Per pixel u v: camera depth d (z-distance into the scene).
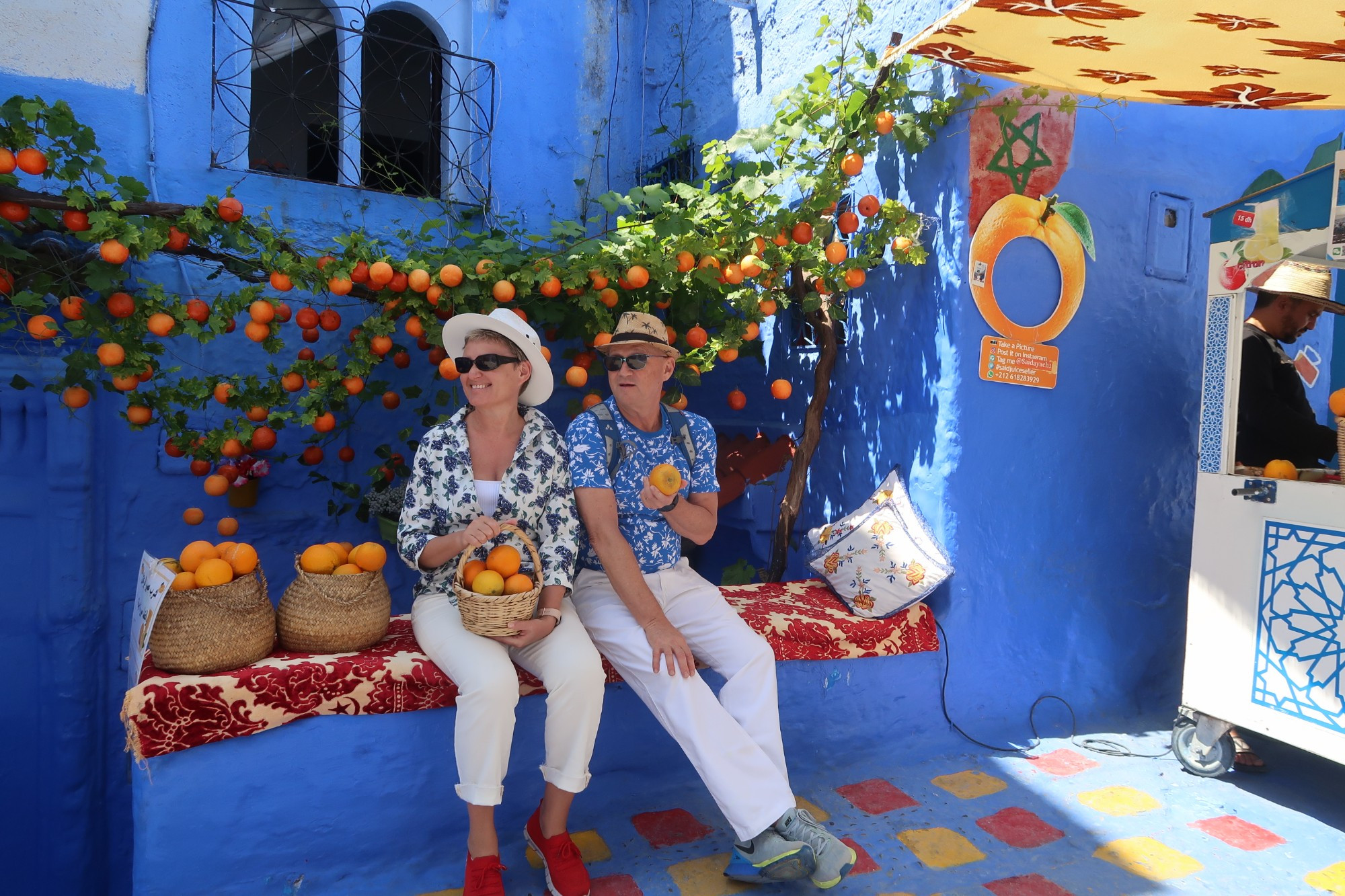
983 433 3.69
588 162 6.01
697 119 5.95
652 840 2.84
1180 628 4.26
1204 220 4.25
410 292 3.68
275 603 4.82
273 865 2.55
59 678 4.36
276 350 3.62
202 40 4.70
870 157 4.15
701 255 3.79
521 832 2.88
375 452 5.04
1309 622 3.00
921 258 3.66
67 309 3.19
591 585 2.89
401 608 5.06
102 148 4.46
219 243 3.47
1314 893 2.56
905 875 2.64
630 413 2.93
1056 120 3.79
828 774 3.35
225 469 4.32
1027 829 2.93
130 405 3.62
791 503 4.30
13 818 4.37
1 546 4.32
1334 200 2.98
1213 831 2.93
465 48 5.54
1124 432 4.06
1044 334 3.81
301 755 2.58
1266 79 3.17
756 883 2.58
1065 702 3.93
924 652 3.59
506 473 2.72
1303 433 3.79
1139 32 2.73
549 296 3.79
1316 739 2.96
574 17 5.92
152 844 2.40
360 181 5.20
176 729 2.39
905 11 3.92
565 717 2.46
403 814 2.72
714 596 2.94
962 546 3.65
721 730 2.52
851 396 4.27
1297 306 3.87
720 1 5.34
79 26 4.38
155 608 2.42
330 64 5.08
